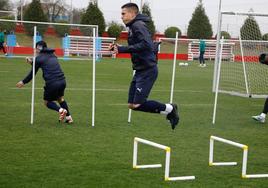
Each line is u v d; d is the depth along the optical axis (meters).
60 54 33.09
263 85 20.19
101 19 44.31
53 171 5.95
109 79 19.56
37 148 7.19
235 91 17.27
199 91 16.80
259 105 13.73
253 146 8.09
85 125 9.34
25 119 9.69
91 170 6.07
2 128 8.66
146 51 6.35
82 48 33.56
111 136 8.37
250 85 19.83
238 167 6.59
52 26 33.22
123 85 17.36
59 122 9.52
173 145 7.87
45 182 5.48
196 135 8.84
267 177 6.08
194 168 6.43
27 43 34.28
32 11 44.94
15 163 6.28
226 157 7.18
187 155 7.19
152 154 7.13
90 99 13.29
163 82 19.70
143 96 6.46
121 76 21.17
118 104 12.50
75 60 31.53
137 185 5.49
